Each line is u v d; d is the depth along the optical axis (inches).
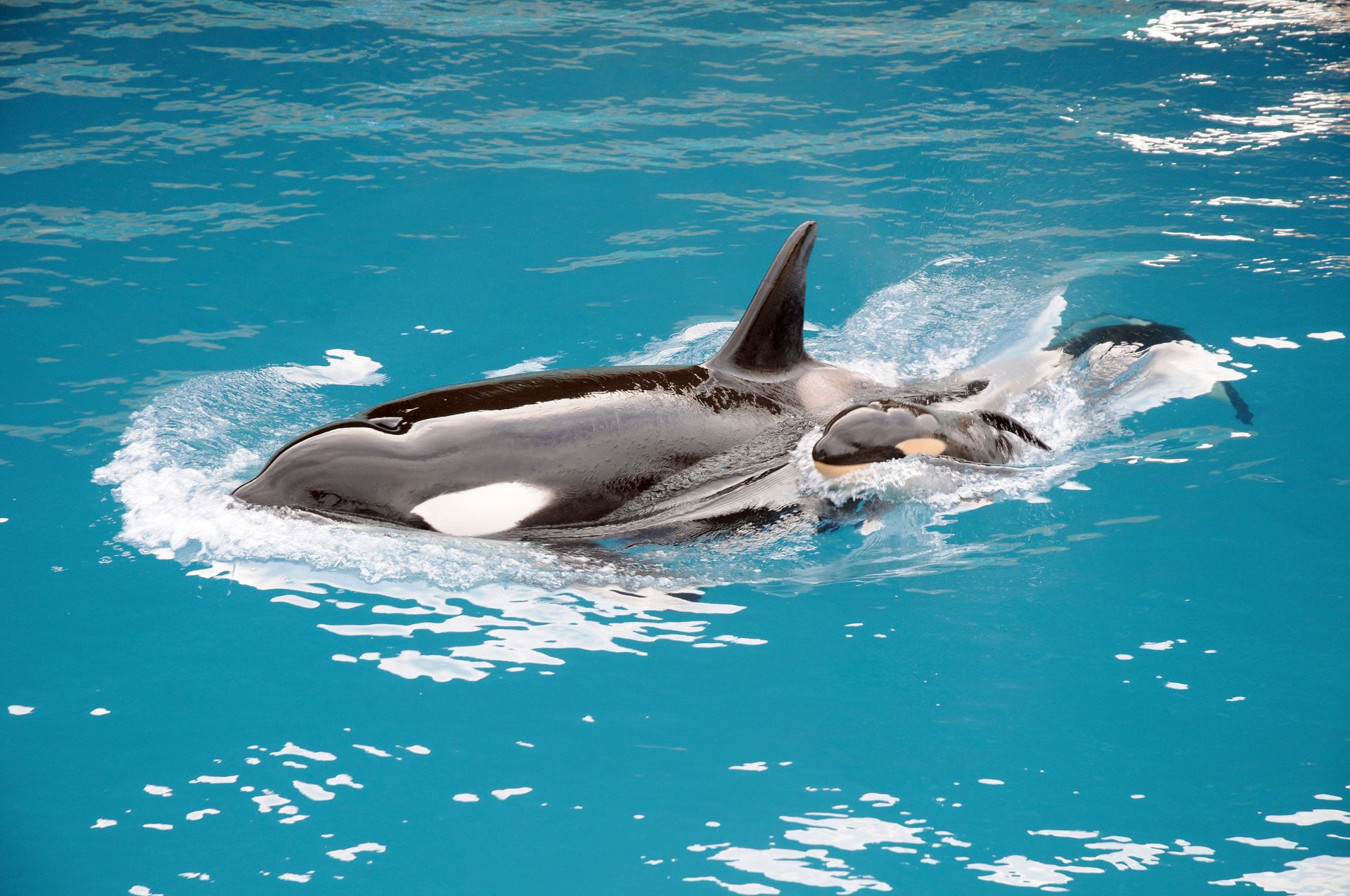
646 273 1182.3
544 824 534.3
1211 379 970.1
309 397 955.3
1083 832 527.8
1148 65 1701.5
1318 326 1054.4
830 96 1628.9
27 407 927.0
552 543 776.9
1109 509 808.3
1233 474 840.3
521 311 1108.5
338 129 1505.9
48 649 657.6
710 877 503.5
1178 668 640.4
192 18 1836.9
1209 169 1398.9
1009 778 561.3
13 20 1801.2
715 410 868.6
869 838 525.7
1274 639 661.9
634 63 1727.4
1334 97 1579.7
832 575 753.6
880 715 607.8
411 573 732.0
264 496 769.6
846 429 832.9
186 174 1376.7
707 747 584.7
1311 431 890.7
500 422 804.0
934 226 1290.6
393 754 578.6
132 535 767.7
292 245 1227.2
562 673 644.1
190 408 926.4
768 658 659.4
